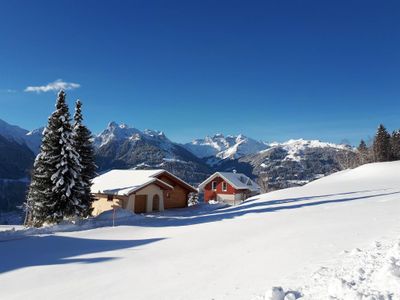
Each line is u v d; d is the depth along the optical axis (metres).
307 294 6.04
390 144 88.56
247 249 11.52
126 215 31.28
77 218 28.22
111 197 38.44
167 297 7.75
